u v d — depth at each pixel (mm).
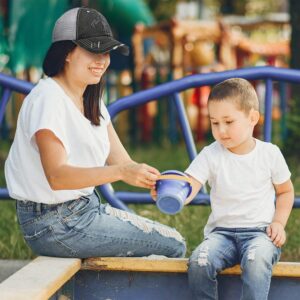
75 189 2682
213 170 2869
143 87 11570
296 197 3822
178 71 11492
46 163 2676
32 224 2861
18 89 4043
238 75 3971
